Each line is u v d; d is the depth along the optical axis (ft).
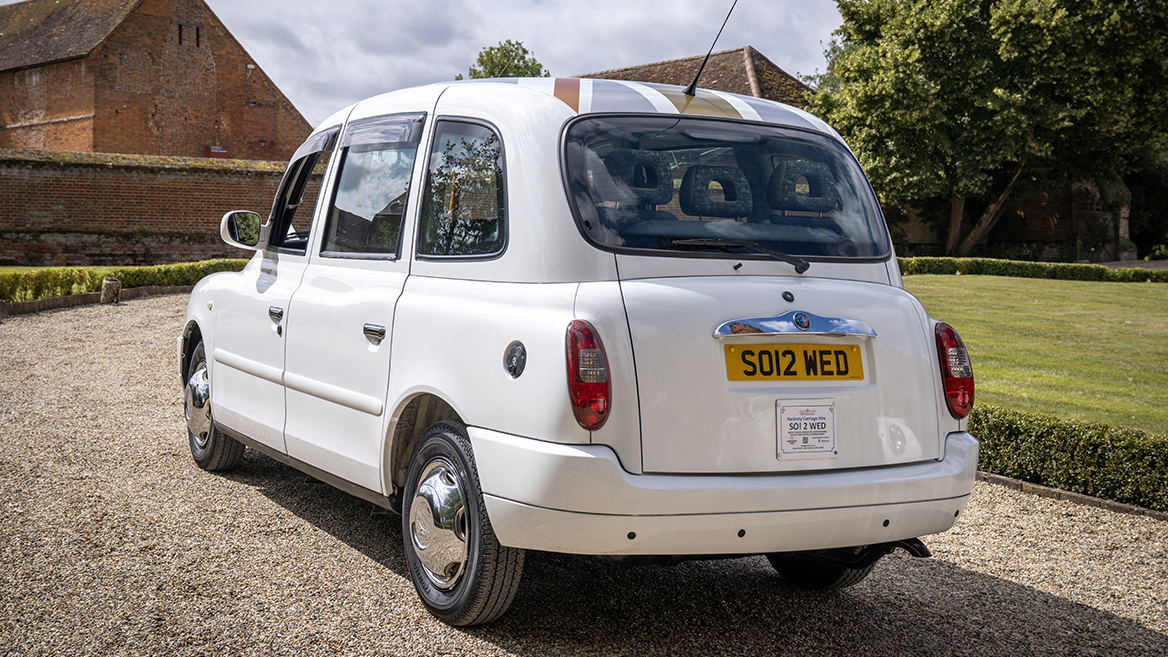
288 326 14.48
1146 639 12.17
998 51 110.11
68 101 139.44
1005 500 19.44
